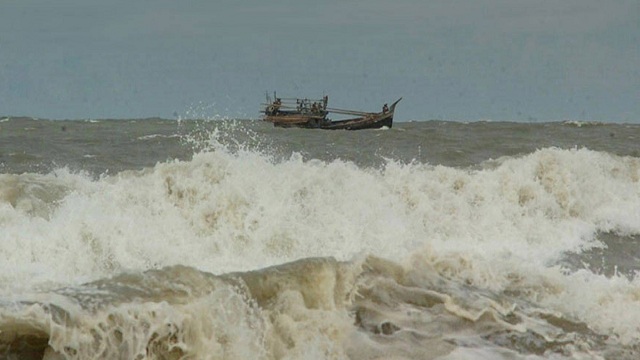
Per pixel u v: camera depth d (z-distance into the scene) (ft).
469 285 108.78
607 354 97.40
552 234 163.73
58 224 123.03
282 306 90.22
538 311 104.88
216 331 82.33
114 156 244.42
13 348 72.64
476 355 92.07
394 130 344.90
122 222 124.98
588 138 349.20
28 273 106.73
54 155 240.12
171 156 249.14
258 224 137.49
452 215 165.78
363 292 99.25
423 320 97.30
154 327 77.25
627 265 147.43
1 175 146.82
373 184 163.94
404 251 112.98
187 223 136.15
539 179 183.62
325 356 87.40
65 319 73.46
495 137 329.52
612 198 184.85
